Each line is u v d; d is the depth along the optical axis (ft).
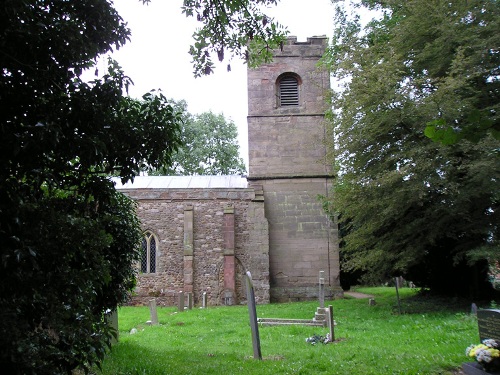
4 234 11.81
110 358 26.03
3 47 12.65
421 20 46.37
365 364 23.68
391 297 64.44
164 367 24.20
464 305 46.65
